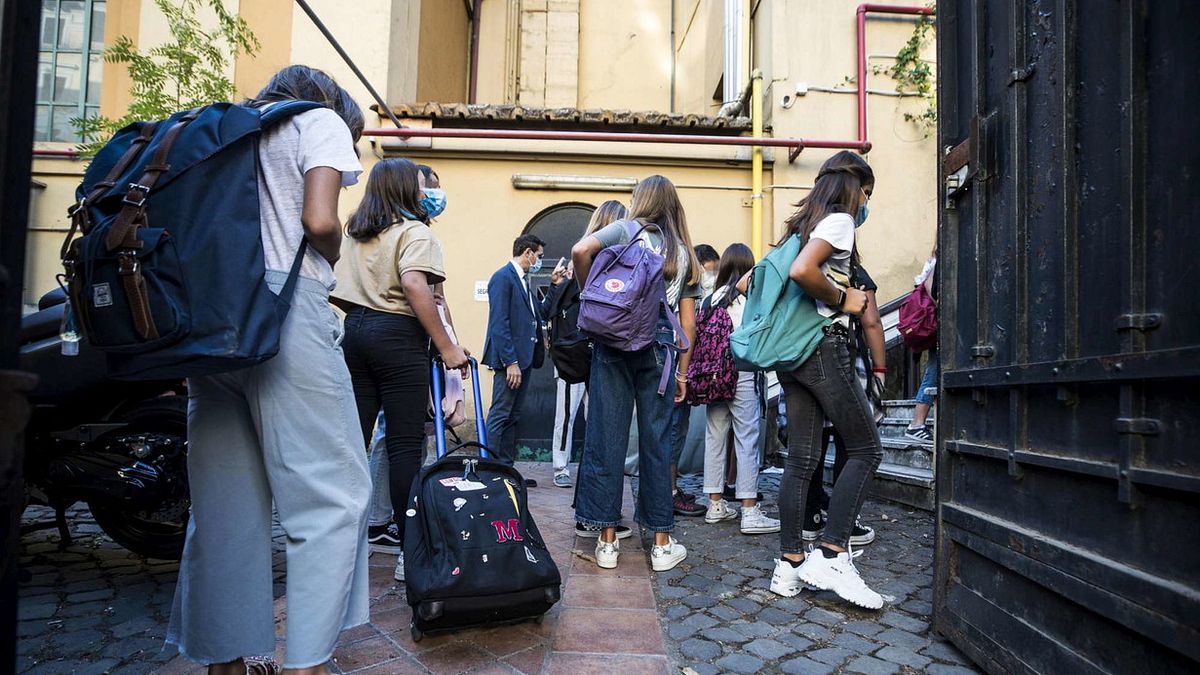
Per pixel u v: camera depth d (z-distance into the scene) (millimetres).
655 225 3018
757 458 3777
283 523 1584
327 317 1639
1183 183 1273
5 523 731
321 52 6961
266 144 1581
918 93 6957
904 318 4680
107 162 1533
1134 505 1391
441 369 2891
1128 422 1392
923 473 4348
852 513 2564
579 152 7059
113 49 4371
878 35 7012
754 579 2906
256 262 1426
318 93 1849
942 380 2258
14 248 768
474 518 2025
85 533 3762
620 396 2963
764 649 2186
